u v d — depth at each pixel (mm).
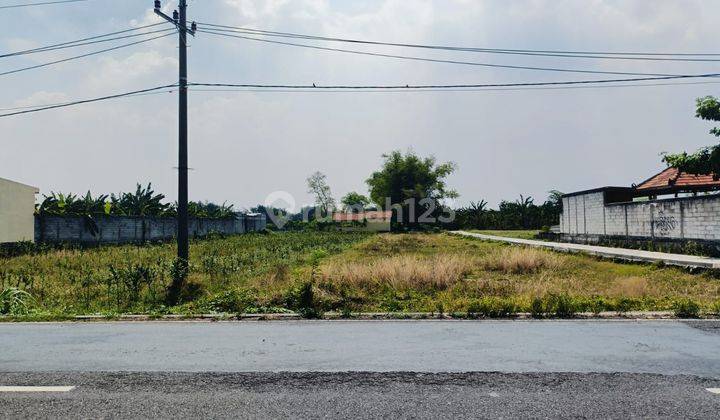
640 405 4633
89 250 26078
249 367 6031
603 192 28625
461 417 4379
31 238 28047
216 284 13875
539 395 4930
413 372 5758
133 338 7773
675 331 7906
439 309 9797
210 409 4625
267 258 22891
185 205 14367
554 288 12453
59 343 7445
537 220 64812
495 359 6301
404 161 71438
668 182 26000
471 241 39031
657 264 17109
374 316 9422
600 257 20844
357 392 5074
